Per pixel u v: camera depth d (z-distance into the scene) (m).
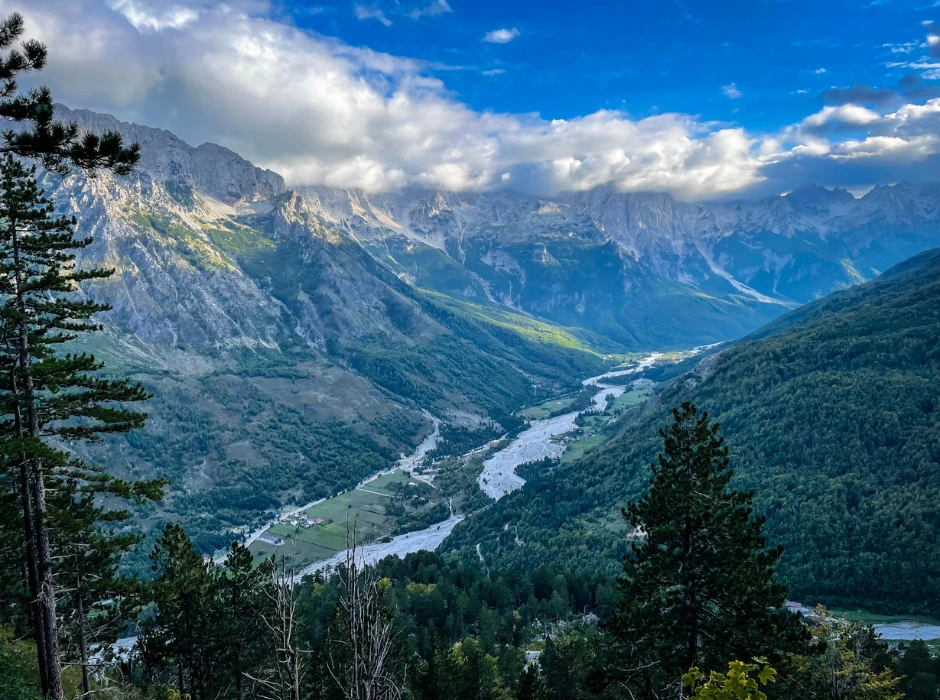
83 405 37.38
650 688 38.53
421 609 115.69
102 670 54.84
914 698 65.44
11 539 42.62
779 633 33.81
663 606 36.06
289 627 23.25
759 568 34.88
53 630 35.59
